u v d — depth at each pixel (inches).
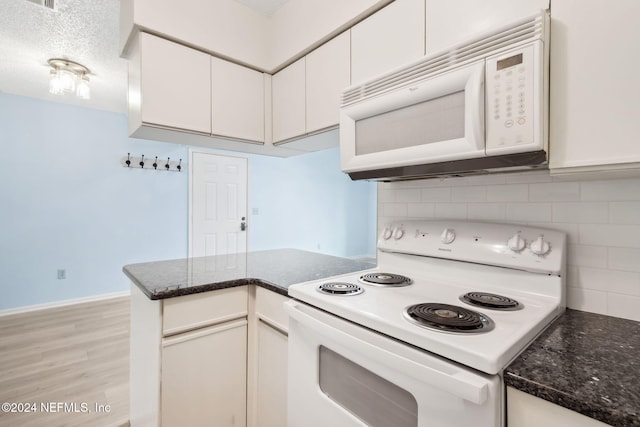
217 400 51.5
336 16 57.3
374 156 44.4
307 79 64.7
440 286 46.2
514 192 44.9
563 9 31.2
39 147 134.9
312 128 63.3
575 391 21.2
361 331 33.1
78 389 75.9
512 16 35.8
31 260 133.3
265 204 199.3
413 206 57.5
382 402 31.5
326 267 64.8
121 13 65.5
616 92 28.3
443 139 37.1
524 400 23.5
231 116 68.1
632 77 27.5
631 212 35.9
